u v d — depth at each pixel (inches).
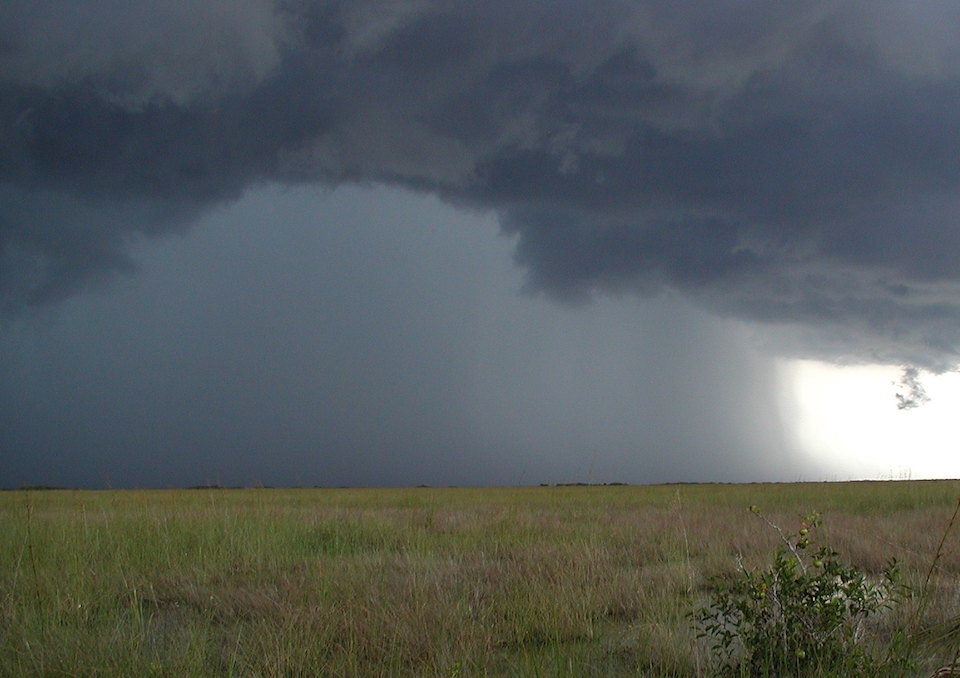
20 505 837.2
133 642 229.9
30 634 238.8
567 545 442.0
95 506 862.5
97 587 319.6
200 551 413.4
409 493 1722.4
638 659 217.9
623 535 512.7
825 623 205.8
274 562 393.1
